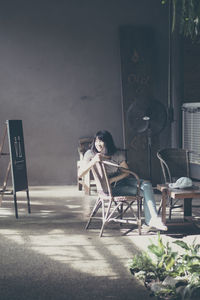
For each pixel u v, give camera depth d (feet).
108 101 23.27
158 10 22.95
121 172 14.15
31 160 23.13
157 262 10.48
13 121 16.46
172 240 13.29
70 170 23.35
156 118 19.60
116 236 13.73
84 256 11.80
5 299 9.05
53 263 11.25
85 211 17.17
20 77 22.80
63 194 20.79
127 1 22.88
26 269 10.80
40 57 22.81
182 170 16.49
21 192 21.40
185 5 12.00
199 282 9.02
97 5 22.80
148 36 22.90
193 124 22.70
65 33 22.81
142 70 22.91
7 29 22.52
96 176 13.96
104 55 23.06
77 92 23.08
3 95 22.79
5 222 15.52
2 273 10.52
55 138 23.17
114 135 23.41
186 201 15.12
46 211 17.21
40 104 22.97
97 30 22.91
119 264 11.19
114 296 9.25
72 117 23.16
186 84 22.84
